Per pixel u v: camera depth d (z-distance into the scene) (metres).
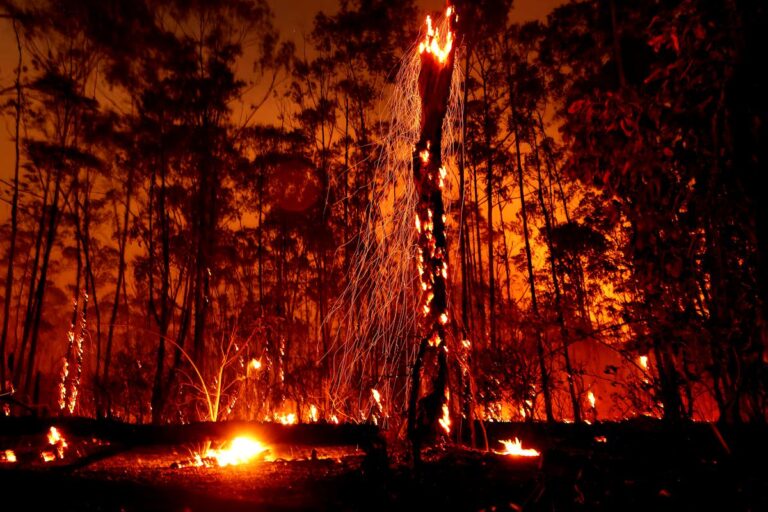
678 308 4.10
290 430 7.88
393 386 7.41
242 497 4.20
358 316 15.27
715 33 3.42
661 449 4.55
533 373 8.26
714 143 3.44
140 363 17.25
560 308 6.84
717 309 3.89
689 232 3.84
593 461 4.37
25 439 7.49
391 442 5.33
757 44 3.26
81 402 18.22
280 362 14.50
